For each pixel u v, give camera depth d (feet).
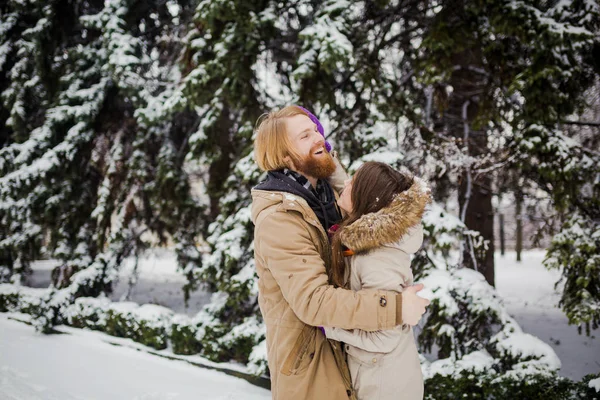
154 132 24.04
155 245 25.80
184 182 22.34
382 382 4.59
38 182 23.63
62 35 24.41
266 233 4.69
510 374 10.80
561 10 13.48
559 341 19.52
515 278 40.37
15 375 13.84
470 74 18.79
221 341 15.88
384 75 16.92
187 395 13.04
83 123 23.09
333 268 4.86
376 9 18.16
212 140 19.17
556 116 13.53
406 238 4.71
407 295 4.28
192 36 18.44
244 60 16.42
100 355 17.12
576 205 13.76
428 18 17.33
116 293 31.45
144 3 23.13
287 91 23.38
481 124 15.44
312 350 4.76
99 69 23.90
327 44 14.21
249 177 15.96
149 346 18.07
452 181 17.51
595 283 12.93
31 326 21.40
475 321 12.90
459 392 11.02
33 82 24.82
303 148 5.28
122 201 23.40
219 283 16.74
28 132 26.20
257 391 13.70
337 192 6.29
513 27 13.15
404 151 15.75
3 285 24.85
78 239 24.16
